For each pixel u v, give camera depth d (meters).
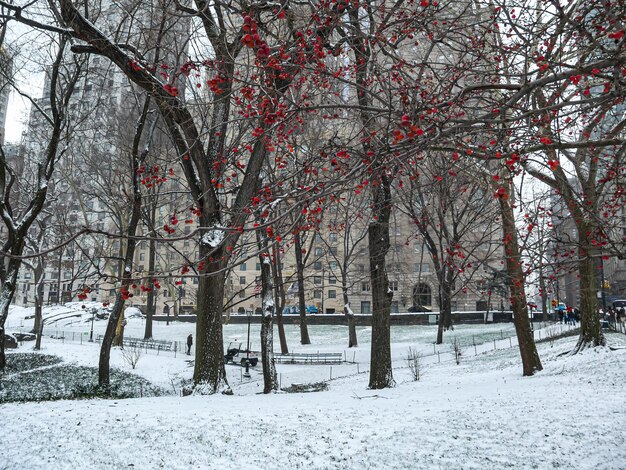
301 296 35.50
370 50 7.05
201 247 13.10
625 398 9.36
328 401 10.88
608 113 9.84
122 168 32.09
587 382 11.89
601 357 15.79
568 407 8.83
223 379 14.04
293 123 7.92
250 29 5.18
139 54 12.01
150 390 19.80
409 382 18.67
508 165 5.80
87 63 21.16
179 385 21.31
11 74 17.91
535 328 33.94
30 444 7.80
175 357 28.72
